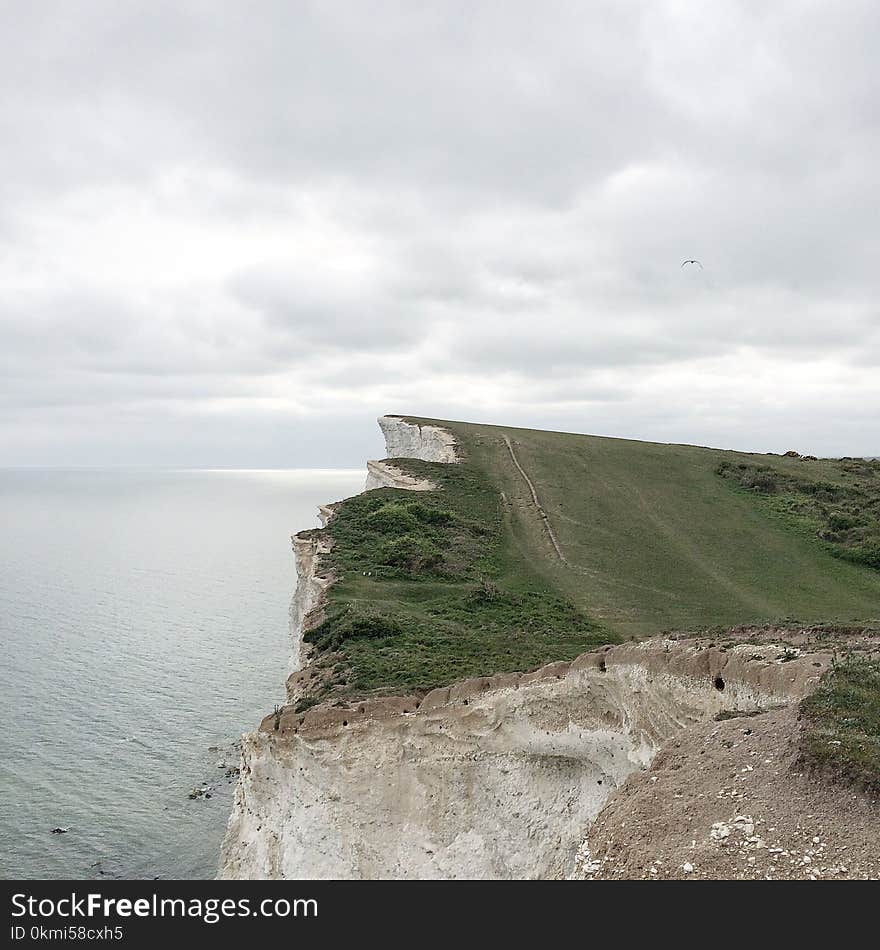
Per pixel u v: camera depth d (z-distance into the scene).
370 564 39.44
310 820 23.30
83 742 45.94
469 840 20.88
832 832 10.53
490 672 24.64
